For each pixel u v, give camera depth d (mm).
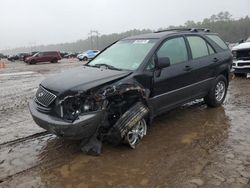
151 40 5664
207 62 6410
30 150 4914
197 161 4301
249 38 13109
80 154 4684
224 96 7285
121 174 4020
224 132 5426
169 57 5609
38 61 36281
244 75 11906
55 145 5082
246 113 6574
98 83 4488
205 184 3688
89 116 4258
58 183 3863
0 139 5445
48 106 4520
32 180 3953
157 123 6031
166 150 4711
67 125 4199
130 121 4574
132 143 4809
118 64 5434
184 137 5238
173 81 5543
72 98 4305
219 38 7270
